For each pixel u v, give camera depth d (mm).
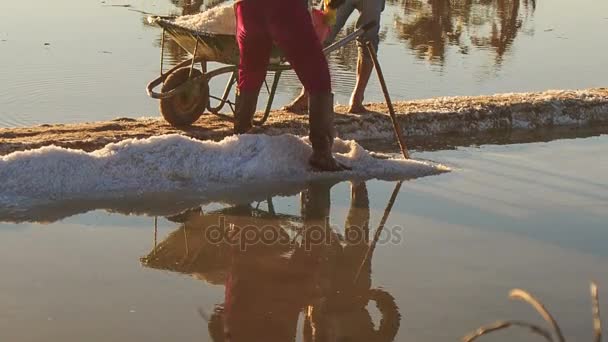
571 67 12477
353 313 5043
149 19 7910
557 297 5262
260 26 7121
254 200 6898
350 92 10492
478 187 7371
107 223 6273
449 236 6254
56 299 5027
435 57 12672
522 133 9125
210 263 5688
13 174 6605
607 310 5105
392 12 15922
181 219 6445
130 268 5523
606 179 7676
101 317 4832
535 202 7016
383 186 7324
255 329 4824
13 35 12578
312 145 7340
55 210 6414
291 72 11461
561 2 18219
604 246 6117
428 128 8828
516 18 16094
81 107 9547
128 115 9359
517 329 4816
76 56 11602
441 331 4820
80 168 6758
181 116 7945
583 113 9531
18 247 5750
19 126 8844
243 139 7340
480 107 9172
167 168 6984
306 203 6883
